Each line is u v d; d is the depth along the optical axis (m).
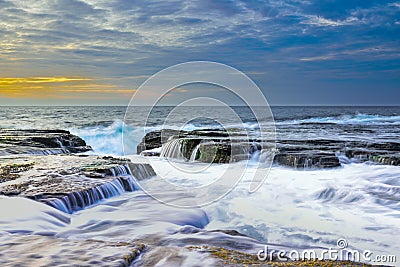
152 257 4.14
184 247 4.59
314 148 15.98
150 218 6.64
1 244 4.38
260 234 6.39
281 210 7.93
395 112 60.22
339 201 9.00
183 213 7.04
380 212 7.97
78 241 4.54
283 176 11.74
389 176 11.62
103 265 3.69
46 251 4.11
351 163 14.40
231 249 4.84
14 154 14.16
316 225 6.93
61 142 18.64
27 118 47.59
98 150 21.62
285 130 27.55
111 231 5.82
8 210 6.29
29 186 8.18
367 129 28.36
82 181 8.83
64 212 6.96
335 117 44.91
